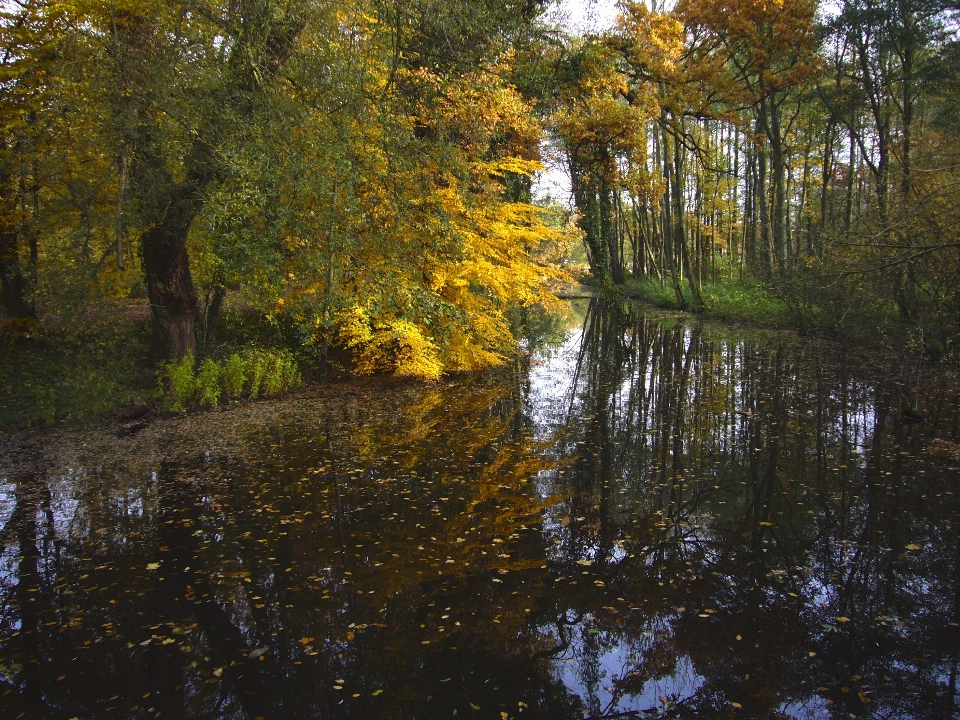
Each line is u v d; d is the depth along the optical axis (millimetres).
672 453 7648
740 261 31984
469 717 3287
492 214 12641
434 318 11750
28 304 13031
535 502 6176
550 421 9406
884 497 5984
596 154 17359
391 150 9656
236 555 5168
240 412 10195
